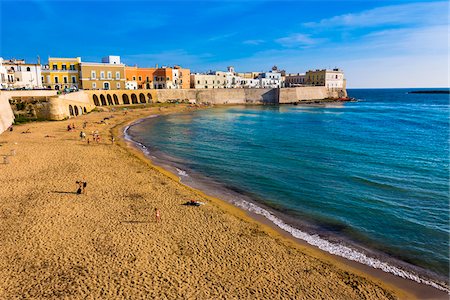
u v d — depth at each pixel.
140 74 123.19
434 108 142.88
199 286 16.08
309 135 65.56
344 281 17.25
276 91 150.75
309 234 22.86
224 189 31.78
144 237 20.62
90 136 54.09
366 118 99.44
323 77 173.00
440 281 17.73
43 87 90.06
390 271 18.56
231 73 159.88
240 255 19.22
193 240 20.62
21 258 17.83
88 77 102.88
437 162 43.19
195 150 49.62
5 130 54.12
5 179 30.52
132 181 31.52
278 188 32.22
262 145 54.25
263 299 15.37
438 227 24.11
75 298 14.81
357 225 24.39
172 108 111.75
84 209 24.47
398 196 30.17
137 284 15.98
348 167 40.16
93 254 18.45
